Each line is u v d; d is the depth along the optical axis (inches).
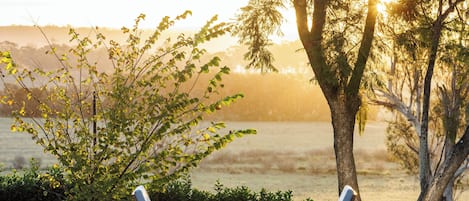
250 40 813.9
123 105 362.0
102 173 373.1
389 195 1818.4
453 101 842.8
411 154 1048.8
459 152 752.3
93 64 392.8
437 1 776.3
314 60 732.0
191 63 362.3
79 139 377.4
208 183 2030.0
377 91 935.7
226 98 358.9
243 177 2203.5
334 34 745.0
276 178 2201.0
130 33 380.2
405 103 934.4
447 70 893.2
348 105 754.8
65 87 380.2
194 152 367.2
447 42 781.9
